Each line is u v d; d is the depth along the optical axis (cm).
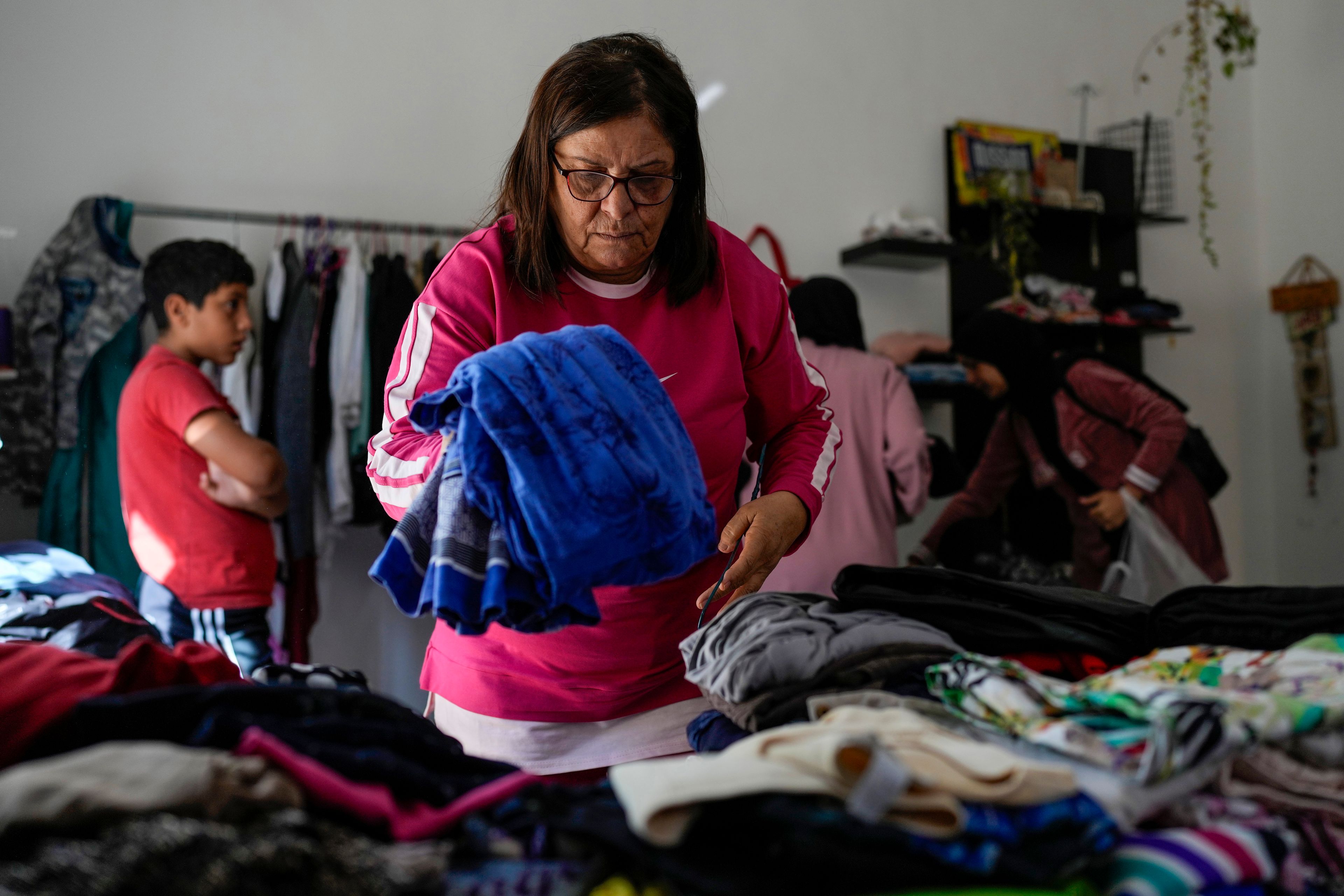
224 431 217
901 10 380
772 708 88
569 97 106
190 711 74
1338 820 78
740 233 356
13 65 284
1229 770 79
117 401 274
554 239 118
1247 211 432
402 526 82
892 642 95
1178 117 422
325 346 287
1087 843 66
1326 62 405
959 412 369
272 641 275
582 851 66
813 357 259
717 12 355
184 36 299
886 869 62
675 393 122
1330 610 94
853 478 253
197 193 299
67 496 266
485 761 81
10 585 147
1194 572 303
